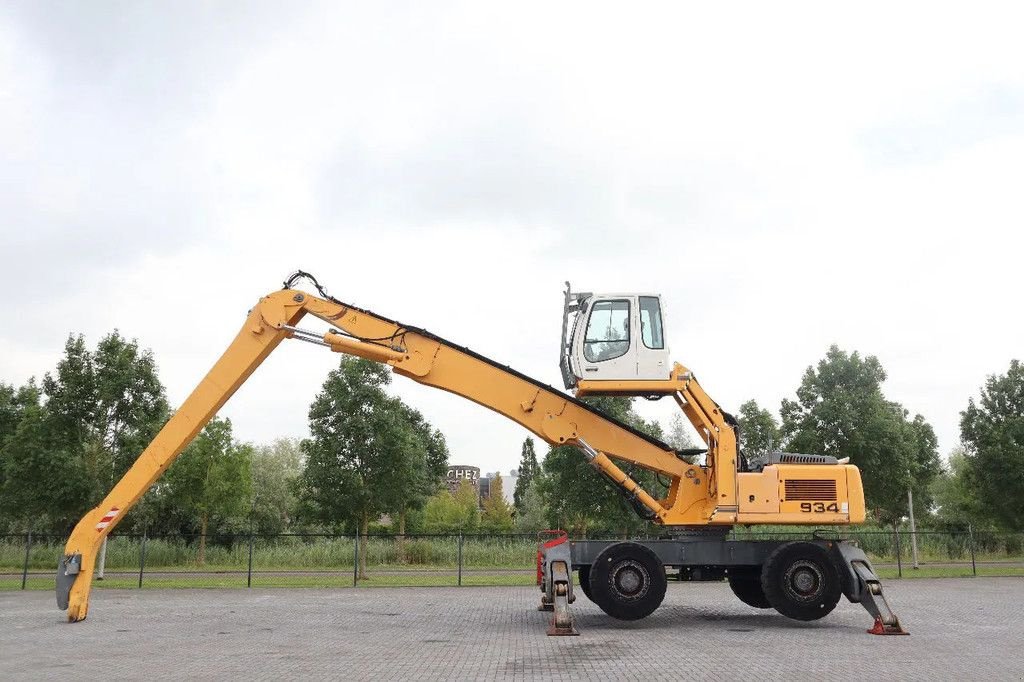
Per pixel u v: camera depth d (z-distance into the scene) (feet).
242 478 119.55
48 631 46.26
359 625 49.14
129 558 112.37
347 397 92.32
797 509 49.01
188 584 81.66
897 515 128.16
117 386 89.15
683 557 48.93
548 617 53.36
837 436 97.19
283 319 52.60
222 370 52.37
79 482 84.17
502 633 45.24
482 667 33.53
